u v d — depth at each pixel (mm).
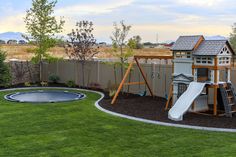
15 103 13695
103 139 8172
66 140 8055
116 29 17844
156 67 15750
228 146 7535
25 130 9039
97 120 10414
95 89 18609
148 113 11594
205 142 7879
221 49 11266
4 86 19062
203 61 11680
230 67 11922
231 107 11656
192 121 10281
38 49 20688
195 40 11977
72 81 19859
